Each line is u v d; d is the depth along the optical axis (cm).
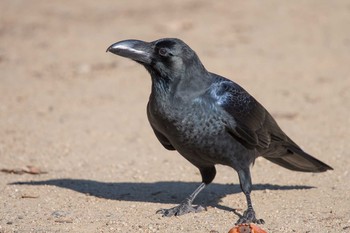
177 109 1004
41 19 2808
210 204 1131
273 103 1820
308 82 2009
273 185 1227
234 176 1297
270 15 2758
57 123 1677
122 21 2739
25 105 1841
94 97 1909
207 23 2653
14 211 1086
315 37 2480
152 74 1017
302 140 1521
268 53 2305
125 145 1514
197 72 1020
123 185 1245
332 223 1014
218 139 1023
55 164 1382
